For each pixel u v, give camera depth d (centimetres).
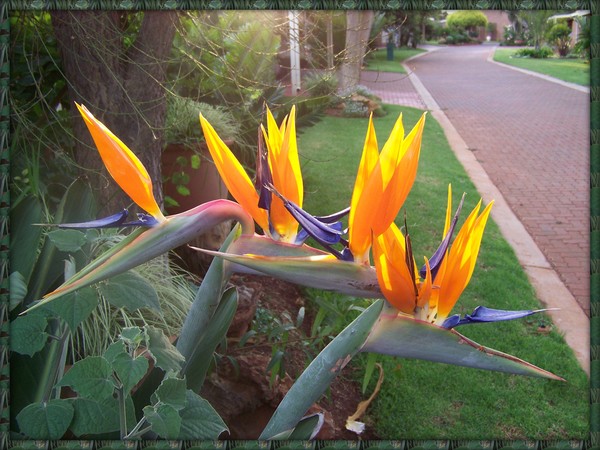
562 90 1084
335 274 107
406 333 108
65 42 248
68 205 166
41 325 132
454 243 107
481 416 262
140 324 214
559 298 390
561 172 671
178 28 259
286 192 118
